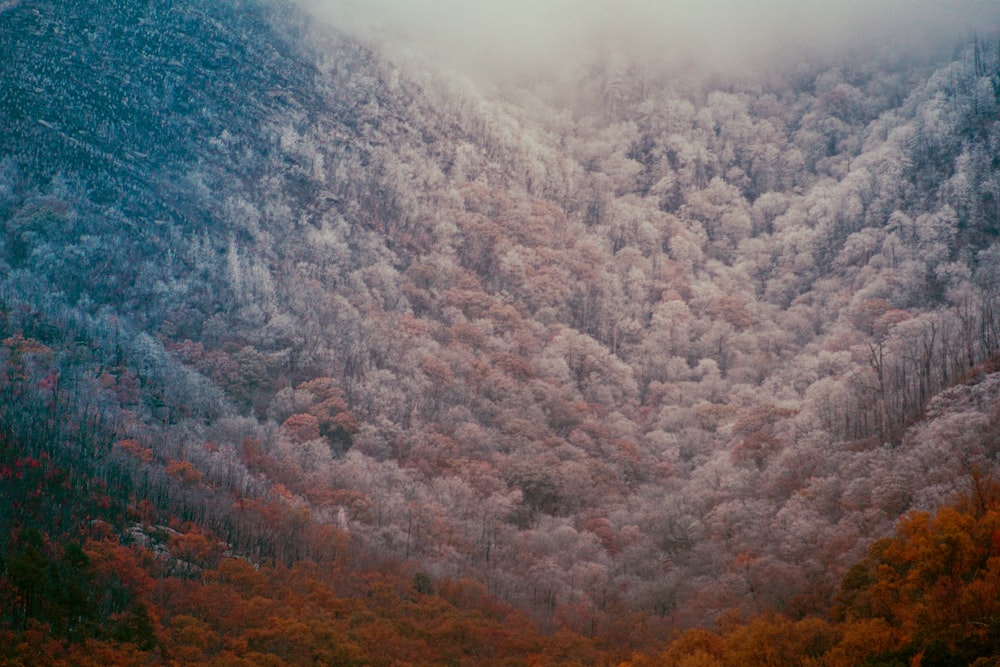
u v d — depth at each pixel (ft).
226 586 475.31
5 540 455.63
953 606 304.30
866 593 366.22
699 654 346.13
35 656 352.69
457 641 468.75
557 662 442.09
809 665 317.22
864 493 548.31
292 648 424.87
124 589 441.68
